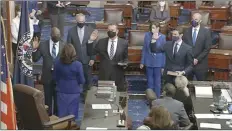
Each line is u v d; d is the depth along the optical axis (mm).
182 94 8508
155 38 10500
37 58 9586
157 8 13688
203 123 7551
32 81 9289
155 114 6695
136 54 11797
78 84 9031
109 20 13961
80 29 10477
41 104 7621
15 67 9156
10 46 9617
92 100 8539
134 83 11711
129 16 15094
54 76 9047
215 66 11453
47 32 14914
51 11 13445
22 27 9016
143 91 11453
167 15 13719
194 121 7984
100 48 10367
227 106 8320
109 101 8516
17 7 10141
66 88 8945
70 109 9016
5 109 6793
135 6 16969
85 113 7922
